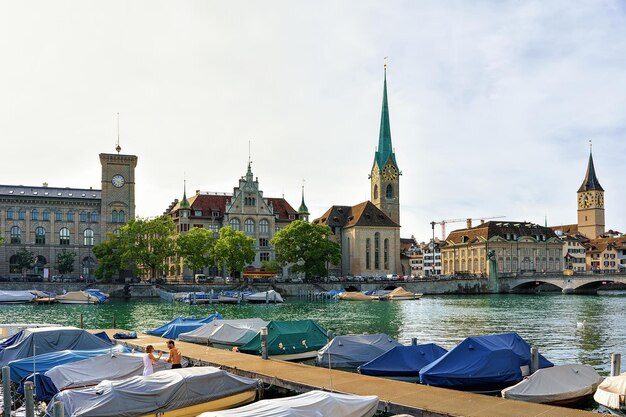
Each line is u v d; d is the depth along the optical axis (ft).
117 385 88.69
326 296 448.24
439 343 188.34
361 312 319.27
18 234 484.74
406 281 535.19
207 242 460.14
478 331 223.92
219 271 540.52
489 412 85.66
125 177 510.58
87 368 103.96
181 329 176.04
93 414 82.58
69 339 128.36
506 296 515.50
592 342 192.65
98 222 506.07
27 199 486.38
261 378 112.37
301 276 577.02
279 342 145.59
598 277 564.30
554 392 97.76
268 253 564.71
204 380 94.84
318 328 154.92
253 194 565.53
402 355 120.47
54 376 100.01
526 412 85.66
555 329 232.73
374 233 617.62
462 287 563.89
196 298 389.60
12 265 481.87
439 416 85.40
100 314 299.38
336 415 79.10
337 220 647.97
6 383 89.56
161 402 88.94
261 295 401.70
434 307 361.92
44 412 91.61
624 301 433.07
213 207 567.18
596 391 97.76
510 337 119.55
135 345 152.56
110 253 452.76
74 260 496.64
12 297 374.43
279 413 73.77
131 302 394.73
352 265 613.11
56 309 330.95
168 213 617.21
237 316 287.28
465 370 108.17
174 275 549.13
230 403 97.09
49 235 492.54
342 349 133.18
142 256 443.32
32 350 123.85
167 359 116.37
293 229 484.33
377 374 117.60
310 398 80.18
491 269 577.43
